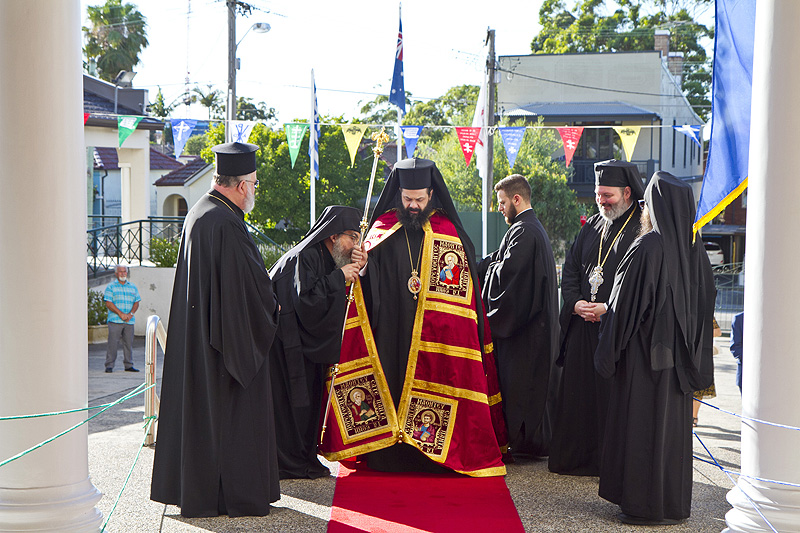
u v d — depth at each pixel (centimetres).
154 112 4366
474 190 2769
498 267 619
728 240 3425
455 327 586
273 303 468
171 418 468
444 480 556
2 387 363
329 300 544
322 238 559
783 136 373
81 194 379
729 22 439
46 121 362
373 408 581
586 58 3042
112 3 4328
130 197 1905
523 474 582
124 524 445
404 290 588
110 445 646
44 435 363
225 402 457
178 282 473
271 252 1678
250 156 487
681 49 4253
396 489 531
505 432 626
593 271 568
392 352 588
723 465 608
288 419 555
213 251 452
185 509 455
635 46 4234
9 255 360
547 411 645
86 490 378
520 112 2916
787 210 373
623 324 459
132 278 1507
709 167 446
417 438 574
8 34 358
